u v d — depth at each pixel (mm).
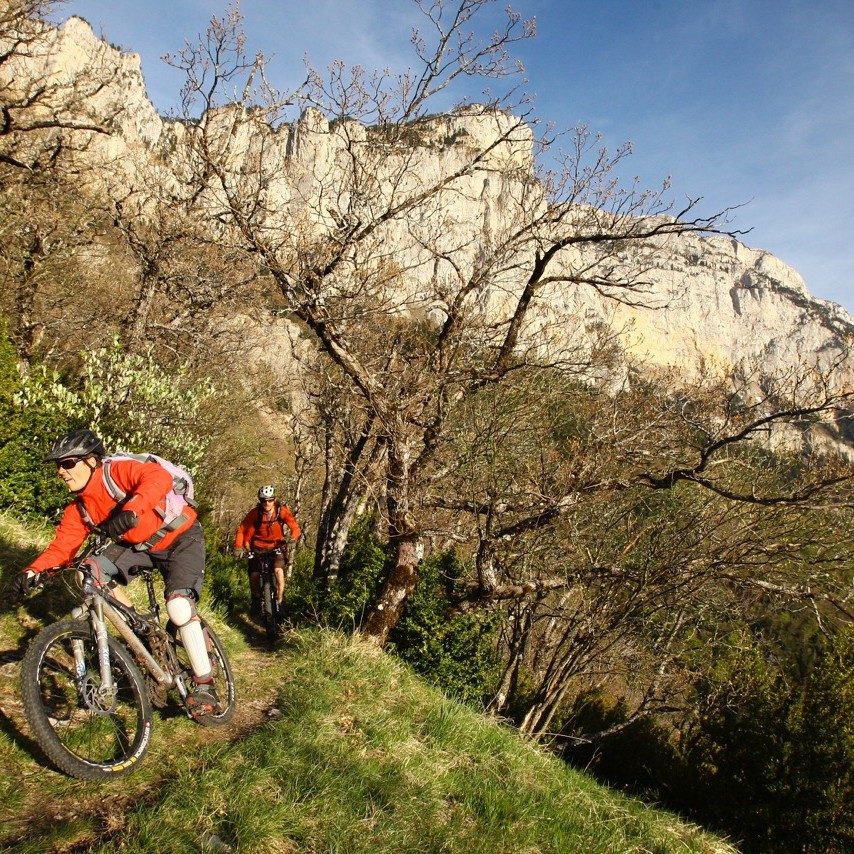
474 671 9766
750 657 14281
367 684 6199
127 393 9773
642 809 6234
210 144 9719
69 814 3406
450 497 10203
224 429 17969
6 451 7527
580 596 12281
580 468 9406
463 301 9641
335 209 9672
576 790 5871
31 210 16406
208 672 4434
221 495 20469
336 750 4656
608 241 9555
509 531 9664
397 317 10406
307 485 17234
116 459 4020
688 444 10125
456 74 9695
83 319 17719
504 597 9648
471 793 4801
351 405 10977
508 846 4324
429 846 3961
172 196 13492
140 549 4172
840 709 13438
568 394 11039
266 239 8828
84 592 3908
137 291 17016
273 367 19812
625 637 13078
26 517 7609
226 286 13688
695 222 9047
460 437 10391
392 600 8961
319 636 7297
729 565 10852
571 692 15922
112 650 3920
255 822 3547
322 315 8719
